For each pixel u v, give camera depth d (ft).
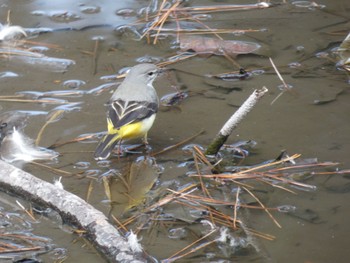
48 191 23.85
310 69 32.76
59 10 38.63
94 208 23.15
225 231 22.63
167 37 35.88
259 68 32.94
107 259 21.35
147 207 24.08
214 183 25.40
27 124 28.86
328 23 36.73
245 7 38.86
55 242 22.13
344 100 30.19
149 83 28.58
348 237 22.27
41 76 32.42
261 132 28.25
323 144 27.30
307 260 21.20
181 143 27.86
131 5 39.32
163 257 21.35
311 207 23.88
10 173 24.72
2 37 35.70
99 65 33.32
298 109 29.68
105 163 26.73
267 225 22.98
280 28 36.42
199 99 30.66
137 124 27.04
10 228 22.85
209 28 36.60
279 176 25.62
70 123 28.99
